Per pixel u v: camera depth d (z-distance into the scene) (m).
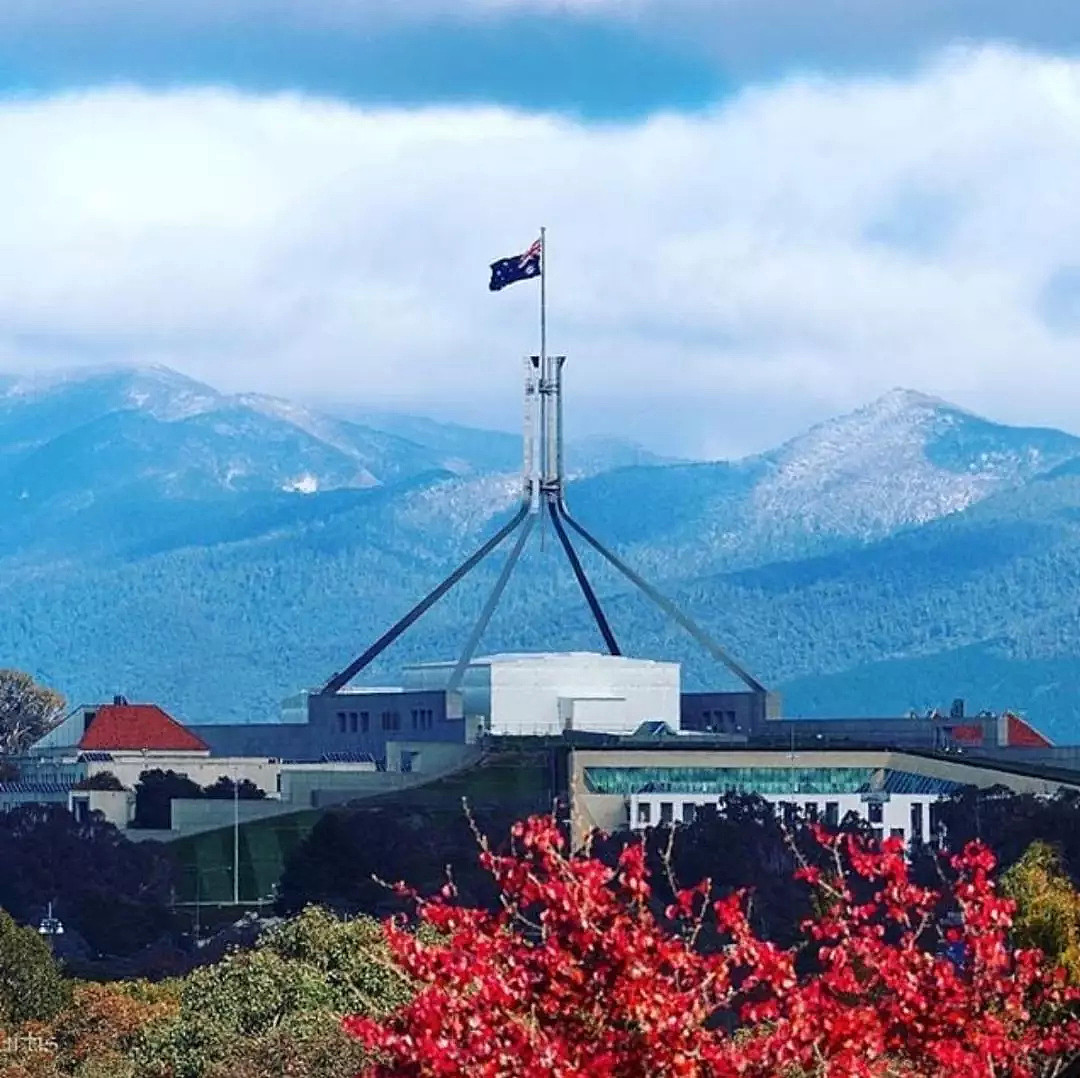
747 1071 50.00
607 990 49.66
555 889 50.28
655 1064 48.97
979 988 53.97
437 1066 48.31
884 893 55.03
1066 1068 67.12
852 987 52.28
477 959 49.69
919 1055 52.72
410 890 58.91
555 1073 48.12
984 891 54.62
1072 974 92.19
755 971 52.25
